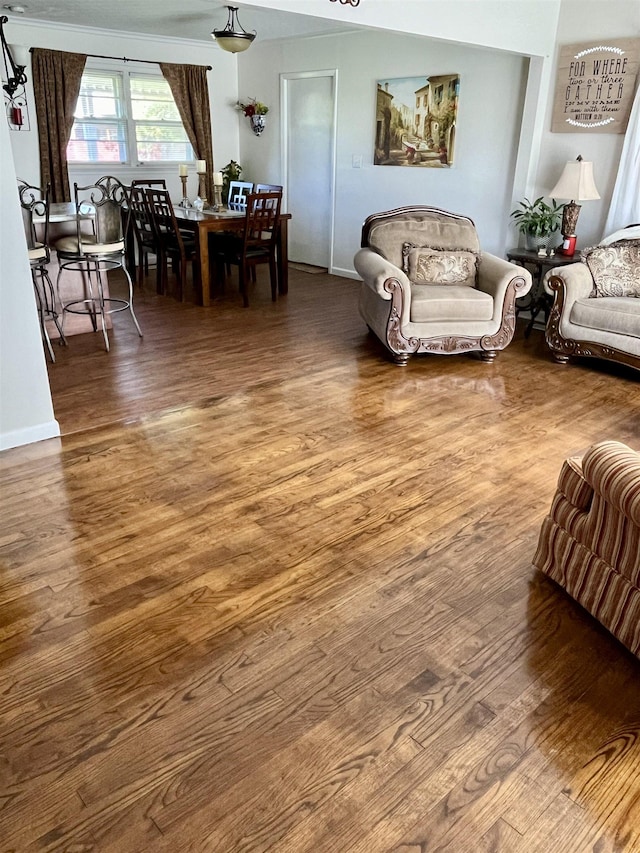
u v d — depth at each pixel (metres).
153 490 2.78
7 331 2.97
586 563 2.04
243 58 7.78
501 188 5.68
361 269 4.52
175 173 7.79
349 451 3.16
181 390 3.90
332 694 1.77
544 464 3.07
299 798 1.48
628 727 1.69
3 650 1.90
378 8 3.70
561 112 5.05
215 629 2.00
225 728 1.66
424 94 6.01
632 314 4.07
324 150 7.22
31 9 5.75
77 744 1.60
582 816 1.45
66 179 6.91
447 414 3.63
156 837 1.39
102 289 4.72
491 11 4.36
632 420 3.58
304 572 2.27
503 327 4.47
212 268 6.74
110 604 2.10
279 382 4.06
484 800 1.48
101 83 6.99
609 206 4.96
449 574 2.28
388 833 1.41
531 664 1.89
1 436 3.10
